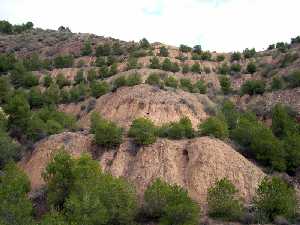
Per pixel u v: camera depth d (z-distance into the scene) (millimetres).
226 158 42375
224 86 83125
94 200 29938
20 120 55156
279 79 77062
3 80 70688
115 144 45531
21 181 35812
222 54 108562
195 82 86750
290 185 43219
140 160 42719
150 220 34094
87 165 34938
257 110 70688
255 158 48312
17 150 49375
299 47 99562
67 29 152375
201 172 40625
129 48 106188
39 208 35750
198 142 44156
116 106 62188
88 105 70562
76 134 48812
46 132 53094
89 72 85312
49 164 35969
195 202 33875
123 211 32000
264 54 103500
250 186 40219
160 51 100375
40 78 88750
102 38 125750
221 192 34719
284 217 34531
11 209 28609
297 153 47219
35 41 125000
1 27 137000
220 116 57031
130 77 70625
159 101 60094
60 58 97625
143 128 44750
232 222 33812
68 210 30172
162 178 40375
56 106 72625
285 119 56531
